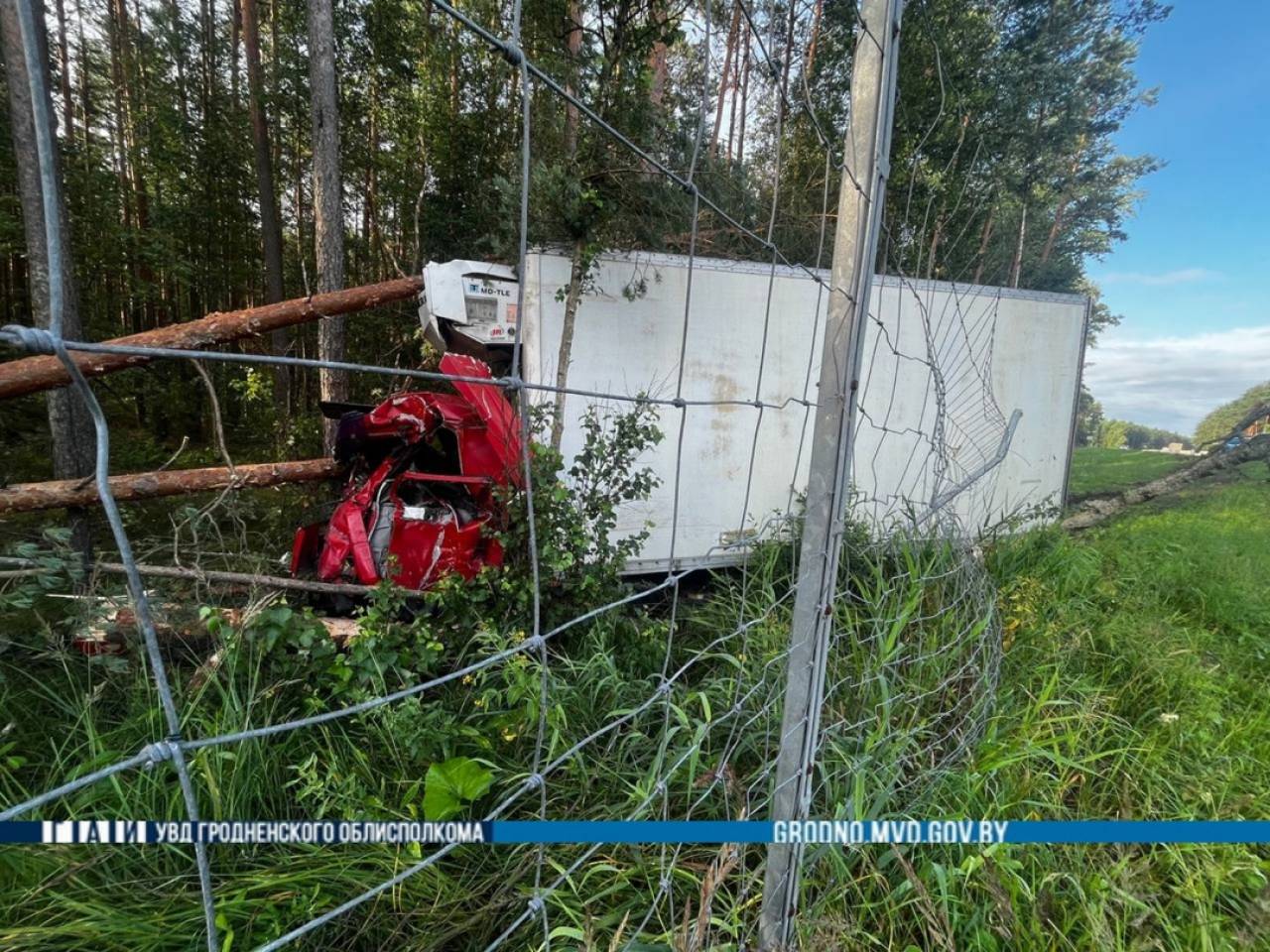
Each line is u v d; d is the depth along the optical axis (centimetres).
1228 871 185
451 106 828
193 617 258
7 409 604
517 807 201
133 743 203
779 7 518
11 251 594
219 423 213
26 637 239
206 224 1059
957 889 170
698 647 316
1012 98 935
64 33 1019
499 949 160
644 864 175
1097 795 224
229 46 1191
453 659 270
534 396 407
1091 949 162
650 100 433
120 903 153
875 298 495
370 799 182
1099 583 424
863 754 194
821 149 628
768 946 140
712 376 452
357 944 160
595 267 412
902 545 337
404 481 363
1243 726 278
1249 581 457
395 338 841
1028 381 561
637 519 438
